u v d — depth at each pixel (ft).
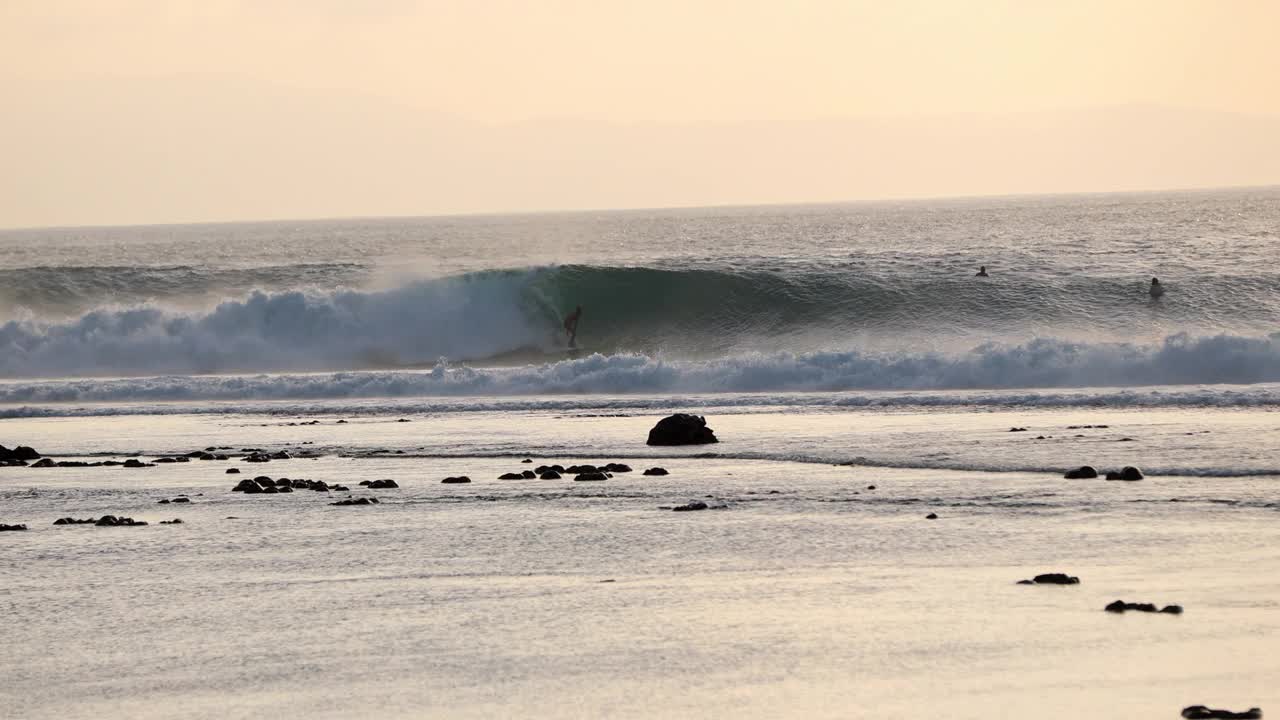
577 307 640.17
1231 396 403.95
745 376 486.38
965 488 280.31
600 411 434.30
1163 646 168.35
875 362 480.23
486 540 244.22
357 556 233.96
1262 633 172.76
